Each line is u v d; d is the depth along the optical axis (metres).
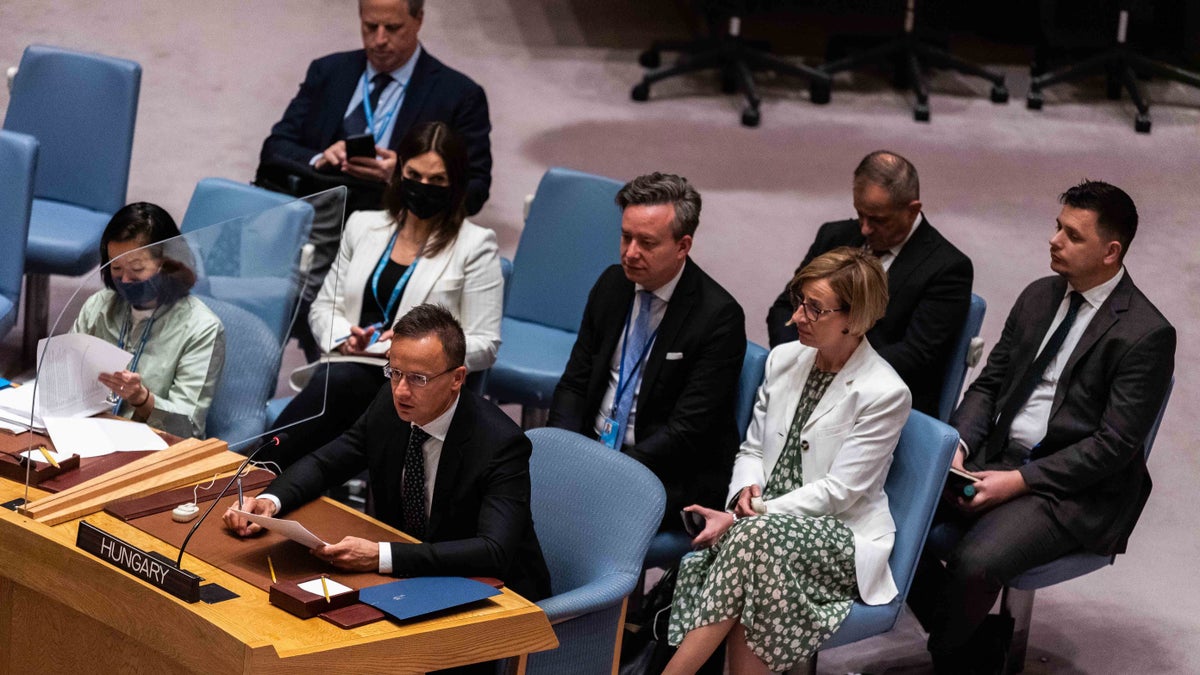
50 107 19.67
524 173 26.72
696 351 14.17
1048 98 32.56
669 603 13.39
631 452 14.06
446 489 11.62
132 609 10.14
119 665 10.52
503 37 34.03
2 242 17.28
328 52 32.22
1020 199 26.78
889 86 33.00
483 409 11.73
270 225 12.92
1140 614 15.82
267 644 9.36
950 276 15.30
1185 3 32.97
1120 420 13.58
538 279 17.89
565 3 36.75
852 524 13.14
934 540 14.10
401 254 15.59
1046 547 13.57
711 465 14.22
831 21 36.97
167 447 12.36
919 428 13.09
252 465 12.42
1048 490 13.74
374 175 18.06
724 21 32.91
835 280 12.88
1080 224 13.80
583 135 28.78
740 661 12.64
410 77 19.47
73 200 19.83
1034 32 34.69
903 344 15.28
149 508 11.32
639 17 36.44
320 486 11.88
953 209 26.05
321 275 13.94
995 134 30.23
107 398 12.58
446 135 15.27
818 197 26.66
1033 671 14.61
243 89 29.61
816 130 30.08
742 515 13.30
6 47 29.62
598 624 11.68
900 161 15.30
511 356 16.81
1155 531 17.45
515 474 11.56
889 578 13.02
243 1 34.44
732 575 12.46
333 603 9.98
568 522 12.41
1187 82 31.41
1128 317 13.80
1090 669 14.71
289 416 14.72
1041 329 14.55
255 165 26.33
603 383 14.71
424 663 10.01
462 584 10.68
